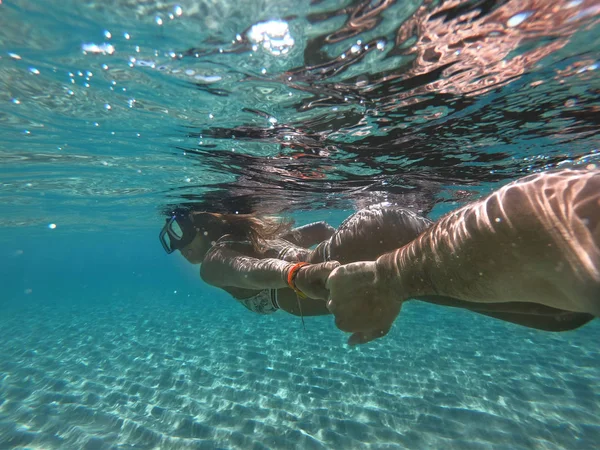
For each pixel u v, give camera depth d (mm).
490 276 269
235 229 875
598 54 943
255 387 2416
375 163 1935
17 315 7723
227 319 5488
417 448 1640
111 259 29344
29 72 1065
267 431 1796
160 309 7395
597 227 210
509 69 1021
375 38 884
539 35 870
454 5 780
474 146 1689
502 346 3197
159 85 1132
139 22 841
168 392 2377
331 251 646
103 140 1663
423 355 3014
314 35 874
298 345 3527
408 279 345
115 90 1175
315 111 1286
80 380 2697
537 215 237
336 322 387
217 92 1165
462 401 2088
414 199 3104
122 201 3686
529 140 1626
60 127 1509
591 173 241
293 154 1770
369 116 1323
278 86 1118
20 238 9188
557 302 243
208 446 1659
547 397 2094
